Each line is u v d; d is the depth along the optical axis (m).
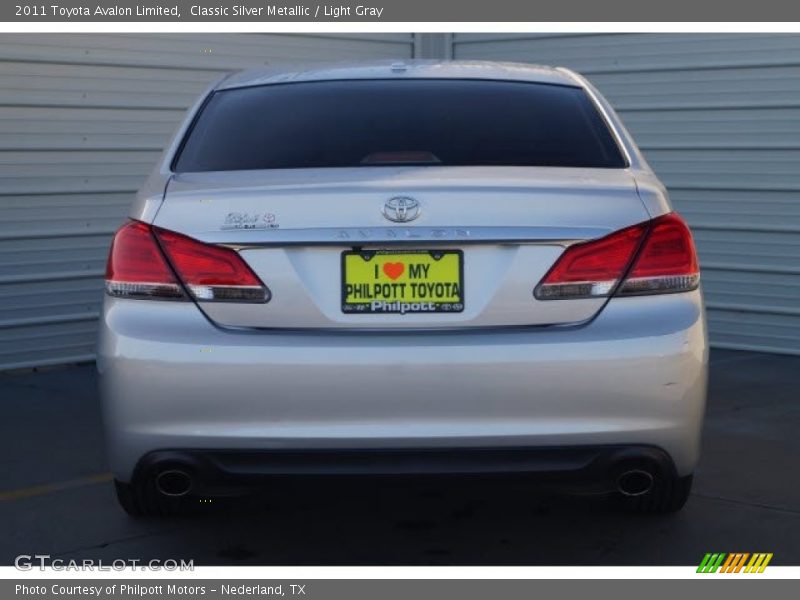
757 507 4.55
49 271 7.45
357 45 8.88
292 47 8.52
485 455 3.44
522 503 4.61
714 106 8.13
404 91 4.28
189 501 4.34
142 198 3.70
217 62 8.13
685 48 8.23
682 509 4.53
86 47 7.50
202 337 3.47
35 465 5.23
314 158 3.91
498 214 3.47
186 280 3.51
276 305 3.47
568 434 3.43
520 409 3.42
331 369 3.40
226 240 3.49
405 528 4.33
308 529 4.33
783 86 7.84
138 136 7.78
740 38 7.99
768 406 6.34
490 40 9.16
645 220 3.55
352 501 4.66
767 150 7.93
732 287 8.15
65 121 7.45
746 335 8.11
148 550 4.12
